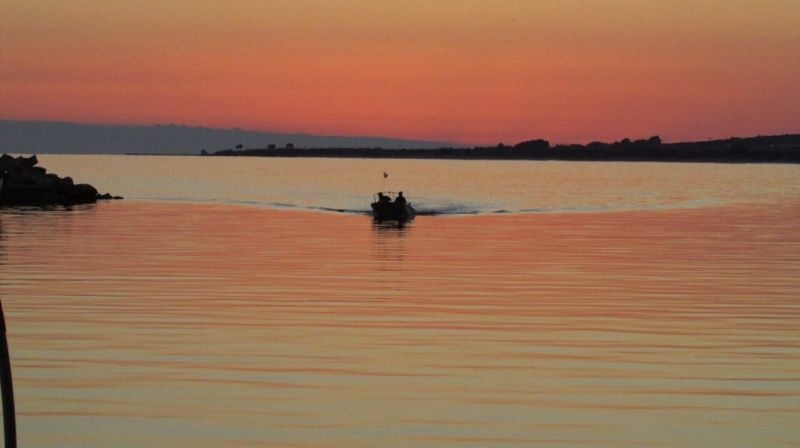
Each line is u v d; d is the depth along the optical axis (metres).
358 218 114.94
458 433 28.36
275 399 31.53
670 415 30.12
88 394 31.86
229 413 30.03
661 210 134.62
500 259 69.62
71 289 53.09
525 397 31.94
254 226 99.94
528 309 47.81
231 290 53.16
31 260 66.69
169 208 130.75
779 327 43.50
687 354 38.09
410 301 49.91
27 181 142.75
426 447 27.20
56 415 29.73
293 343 39.50
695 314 46.66
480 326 43.38
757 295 52.56
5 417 21.22
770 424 29.30
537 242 83.50
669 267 65.06
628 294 52.75
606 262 67.94
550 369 35.56
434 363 36.34
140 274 59.53
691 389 33.00
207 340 39.91
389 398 31.72
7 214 115.50
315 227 99.75
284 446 27.22
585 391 32.69
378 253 73.25
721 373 35.12
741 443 27.62
